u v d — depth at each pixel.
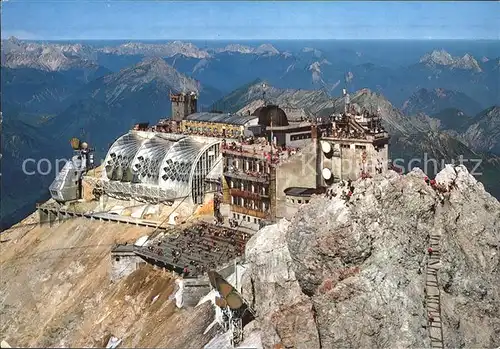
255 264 97.12
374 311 85.19
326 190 102.00
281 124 137.75
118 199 152.25
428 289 90.50
